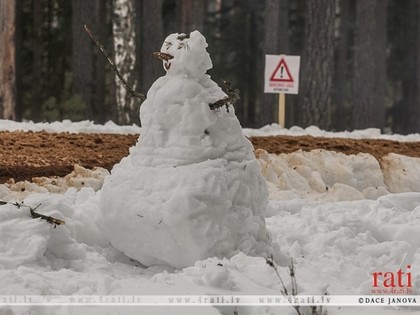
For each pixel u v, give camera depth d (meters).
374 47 66.44
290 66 45.25
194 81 19.94
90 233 20.64
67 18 82.06
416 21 81.94
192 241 18.86
